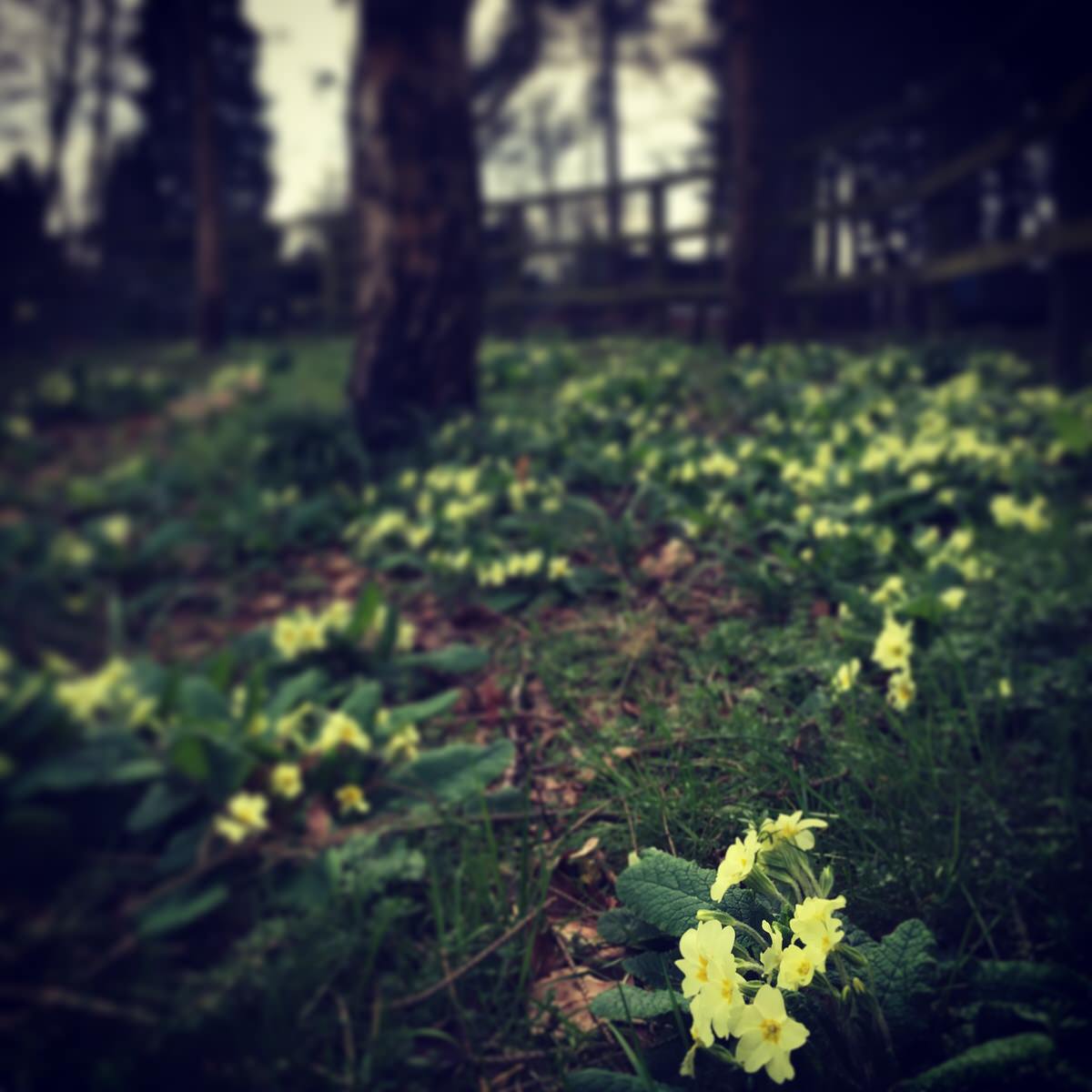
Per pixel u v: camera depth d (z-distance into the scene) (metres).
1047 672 2.65
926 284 8.97
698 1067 1.51
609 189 12.71
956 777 2.13
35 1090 1.94
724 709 2.49
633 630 3.12
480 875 2.13
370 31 6.19
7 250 20.70
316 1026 1.97
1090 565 3.34
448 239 6.30
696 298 11.23
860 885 1.79
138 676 3.62
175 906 2.43
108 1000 2.14
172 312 19.11
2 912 2.50
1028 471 4.25
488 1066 1.80
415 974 2.06
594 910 1.99
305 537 5.22
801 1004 1.45
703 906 1.57
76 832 2.92
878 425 5.46
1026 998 1.56
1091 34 6.61
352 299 16.12
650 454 4.60
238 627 4.49
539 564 3.69
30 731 3.18
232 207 34.06
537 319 17.22
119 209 28.91
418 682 3.32
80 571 5.41
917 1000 1.50
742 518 3.83
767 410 6.06
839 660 2.62
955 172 8.09
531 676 3.11
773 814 1.93
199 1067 1.93
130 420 9.49
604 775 2.30
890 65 17.12
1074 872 1.94
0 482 7.41
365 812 2.58
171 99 30.00
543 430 5.78
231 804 2.56
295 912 2.31
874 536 3.46
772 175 11.58
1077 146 6.23
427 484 5.21
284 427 6.51
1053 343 6.59
